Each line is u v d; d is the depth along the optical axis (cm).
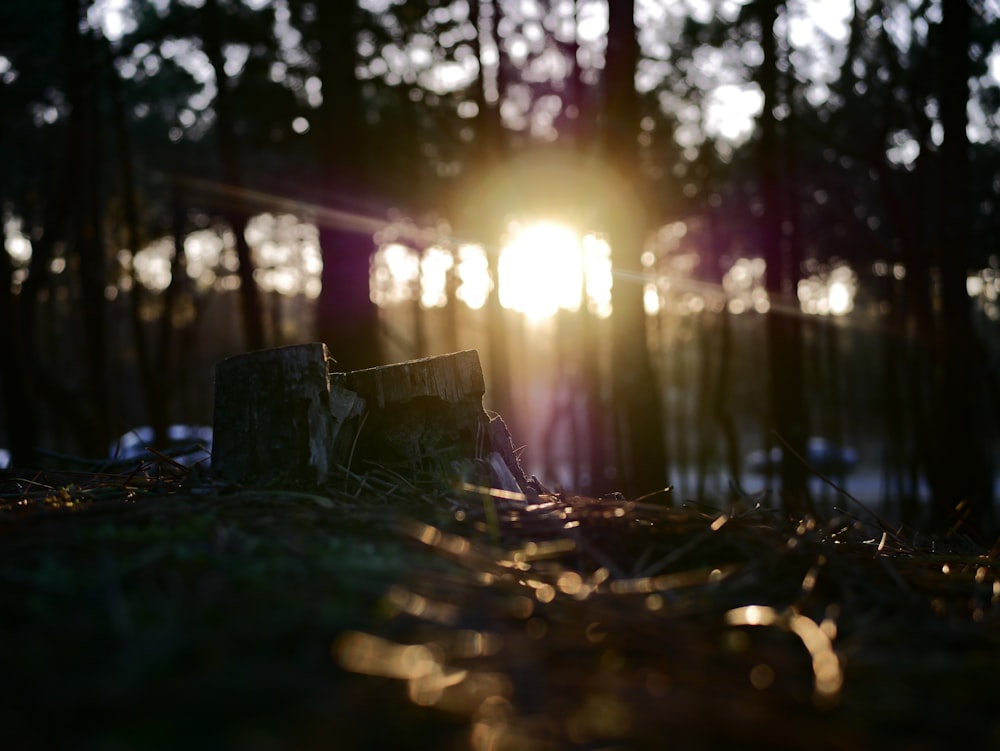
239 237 1980
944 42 1310
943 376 1305
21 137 2267
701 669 229
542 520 357
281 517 341
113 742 171
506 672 216
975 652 263
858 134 2047
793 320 2069
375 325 1488
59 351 3719
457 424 460
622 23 1398
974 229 1844
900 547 456
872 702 214
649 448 1382
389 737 181
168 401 2709
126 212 2214
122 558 274
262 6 1962
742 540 353
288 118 2012
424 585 265
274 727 180
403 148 2205
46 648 211
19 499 419
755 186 2573
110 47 1964
